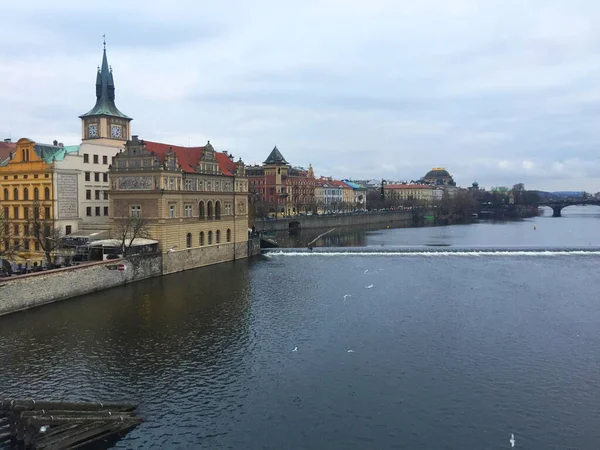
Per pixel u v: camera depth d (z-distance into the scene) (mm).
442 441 42062
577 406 47875
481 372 55344
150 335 66062
